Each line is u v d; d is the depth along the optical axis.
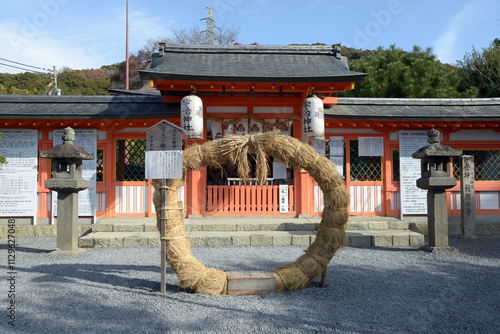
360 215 8.45
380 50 17.83
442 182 6.12
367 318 3.21
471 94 15.90
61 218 6.12
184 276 3.93
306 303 3.60
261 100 8.11
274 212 8.19
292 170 8.58
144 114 7.77
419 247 6.52
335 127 8.49
